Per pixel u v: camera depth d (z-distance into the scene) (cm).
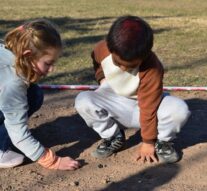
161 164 325
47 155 311
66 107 420
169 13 1159
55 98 443
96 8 1246
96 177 308
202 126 384
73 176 309
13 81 295
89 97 328
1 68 297
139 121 332
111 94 334
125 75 318
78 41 710
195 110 416
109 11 1174
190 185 300
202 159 331
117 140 336
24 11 1141
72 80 497
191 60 594
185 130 375
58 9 1203
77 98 332
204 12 1196
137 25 288
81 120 392
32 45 286
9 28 853
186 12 1189
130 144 352
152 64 311
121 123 340
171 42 716
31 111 351
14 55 297
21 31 291
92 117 329
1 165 315
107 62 324
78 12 1138
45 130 372
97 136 364
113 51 288
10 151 321
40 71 296
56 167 313
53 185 299
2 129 325
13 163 316
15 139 306
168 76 516
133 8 1263
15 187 297
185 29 863
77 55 609
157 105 317
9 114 300
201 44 705
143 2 1454
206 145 351
